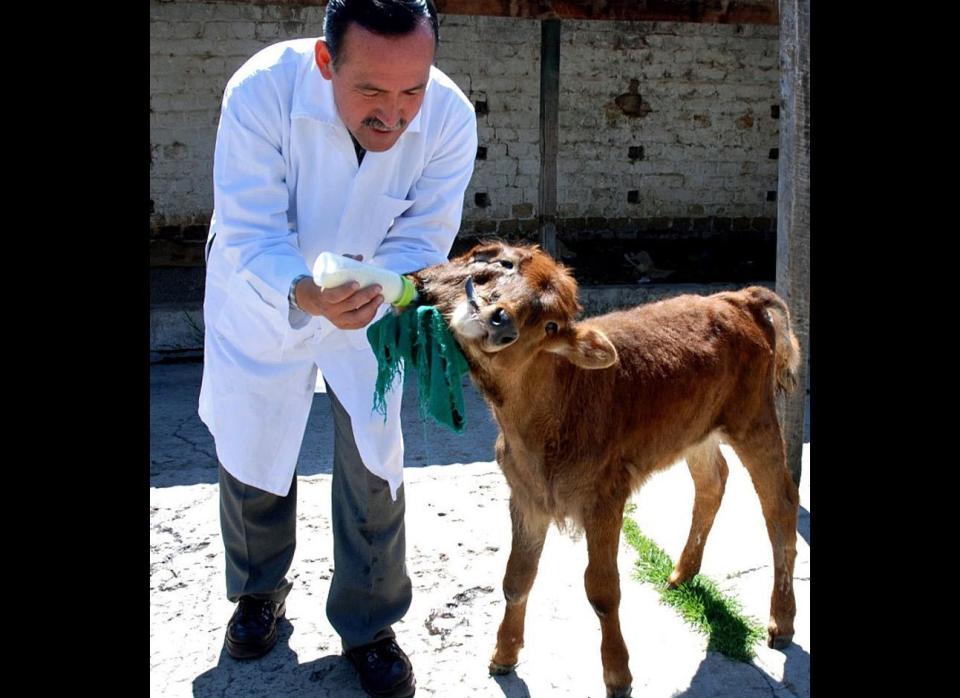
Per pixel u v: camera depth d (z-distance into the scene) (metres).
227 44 11.33
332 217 3.35
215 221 3.43
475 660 3.77
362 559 3.48
